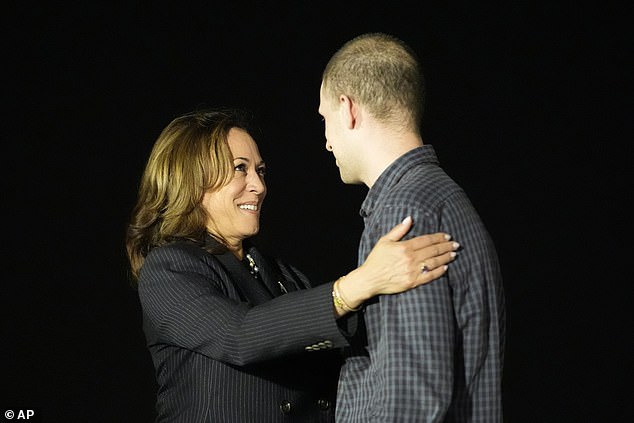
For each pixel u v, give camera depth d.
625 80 16.17
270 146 16.20
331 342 5.95
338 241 16.17
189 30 16.14
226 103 16.14
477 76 16.33
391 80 5.79
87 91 16.05
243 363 6.29
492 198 16.33
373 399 5.50
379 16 16.27
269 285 7.54
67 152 16.03
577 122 16.25
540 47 16.30
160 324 6.75
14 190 15.95
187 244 7.18
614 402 15.93
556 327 16.12
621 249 16.11
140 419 15.90
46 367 15.88
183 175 7.27
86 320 15.95
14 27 15.94
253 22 16.23
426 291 5.29
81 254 16.00
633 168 16.12
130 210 16.02
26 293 15.91
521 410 16.06
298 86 16.22
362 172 5.96
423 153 5.82
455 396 5.42
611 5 16.17
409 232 5.44
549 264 16.22
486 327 5.52
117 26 16.08
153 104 16.08
